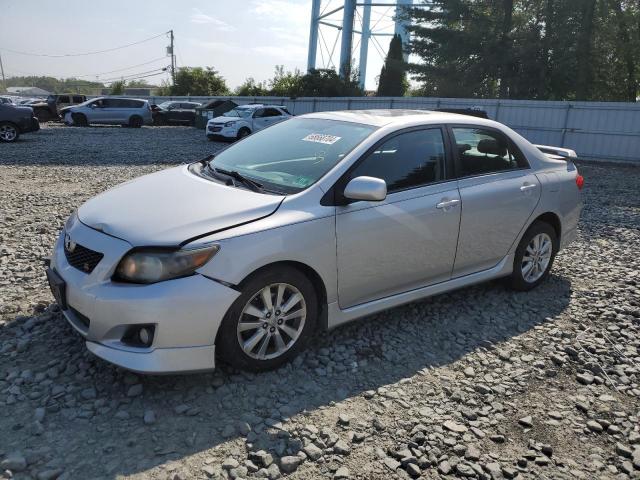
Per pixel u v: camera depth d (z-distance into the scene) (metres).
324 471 2.61
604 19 31.39
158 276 2.95
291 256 3.28
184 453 2.65
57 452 2.61
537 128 22.83
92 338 3.04
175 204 3.39
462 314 4.55
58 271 3.34
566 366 3.81
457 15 34.41
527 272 5.05
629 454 2.89
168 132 26.98
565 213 5.19
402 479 2.60
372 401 3.21
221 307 3.05
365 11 55.72
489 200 4.41
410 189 3.95
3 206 7.92
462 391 3.39
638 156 20.34
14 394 3.05
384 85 41.03
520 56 31.77
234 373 3.38
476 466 2.71
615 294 5.21
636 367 3.85
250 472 2.55
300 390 3.25
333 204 3.54
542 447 2.90
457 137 4.37
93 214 3.46
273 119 22.92
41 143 18.17
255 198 3.43
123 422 2.87
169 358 2.97
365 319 4.33
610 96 34.09
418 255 4.00
